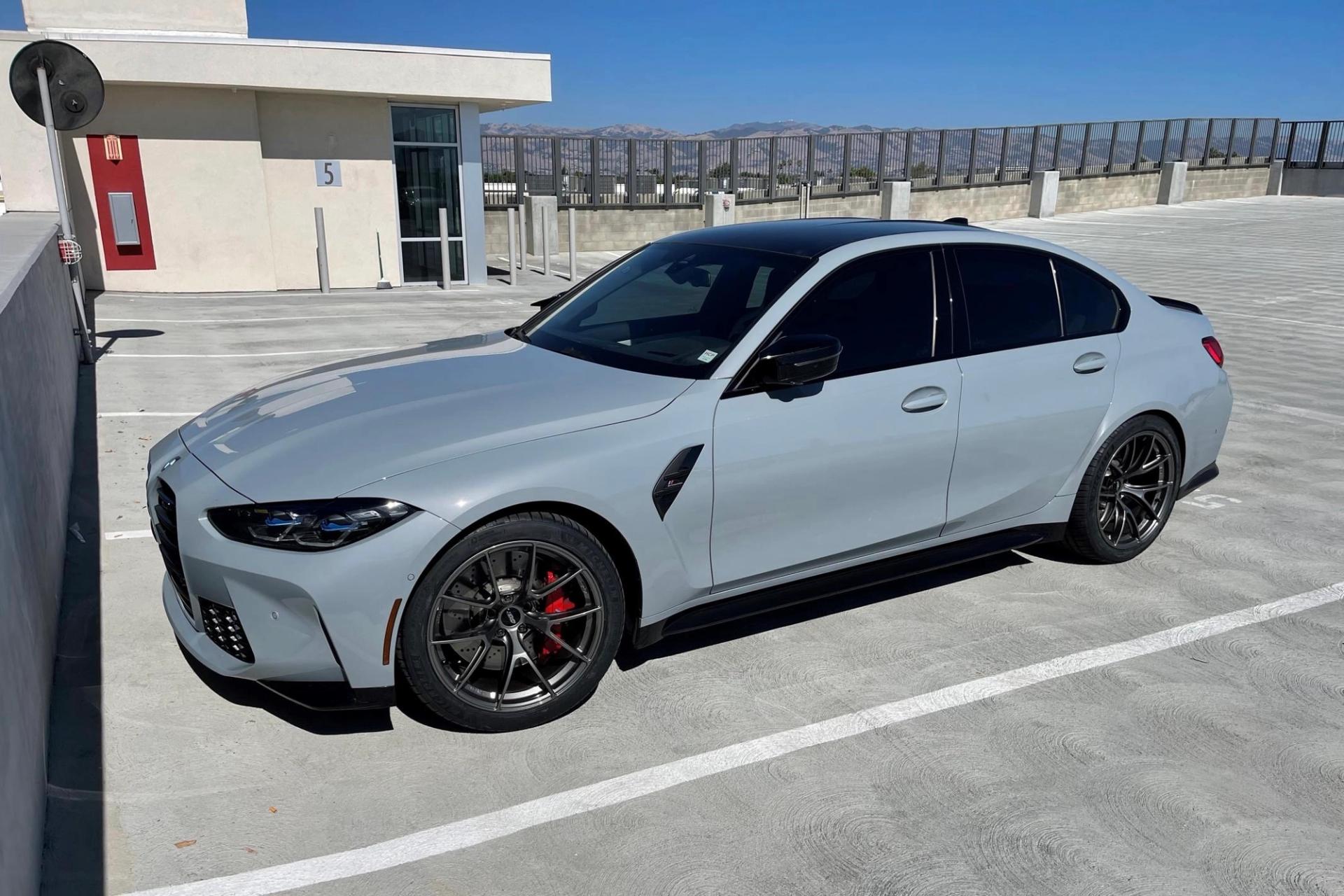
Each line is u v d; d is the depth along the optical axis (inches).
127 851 104.1
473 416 129.7
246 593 115.9
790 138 1031.6
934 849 108.4
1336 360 412.8
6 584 100.6
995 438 161.8
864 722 133.3
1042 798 117.6
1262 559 194.7
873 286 155.2
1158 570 188.4
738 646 154.3
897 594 175.3
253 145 557.6
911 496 155.7
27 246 224.8
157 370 340.2
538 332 168.2
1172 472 189.8
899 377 151.2
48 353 201.3
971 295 163.8
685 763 123.3
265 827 109.0
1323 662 152.9
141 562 178.2
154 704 132.3
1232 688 144.2
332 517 114.0
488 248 873.5
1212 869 106.0
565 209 904.3
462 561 119.0
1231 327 493.7
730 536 139.5
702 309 153.4
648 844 108.3
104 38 491.5
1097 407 173.6
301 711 132.0
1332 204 1407.5
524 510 123.2
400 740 126.3
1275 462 265.0
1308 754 127.8
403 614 117.6
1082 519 180.1
